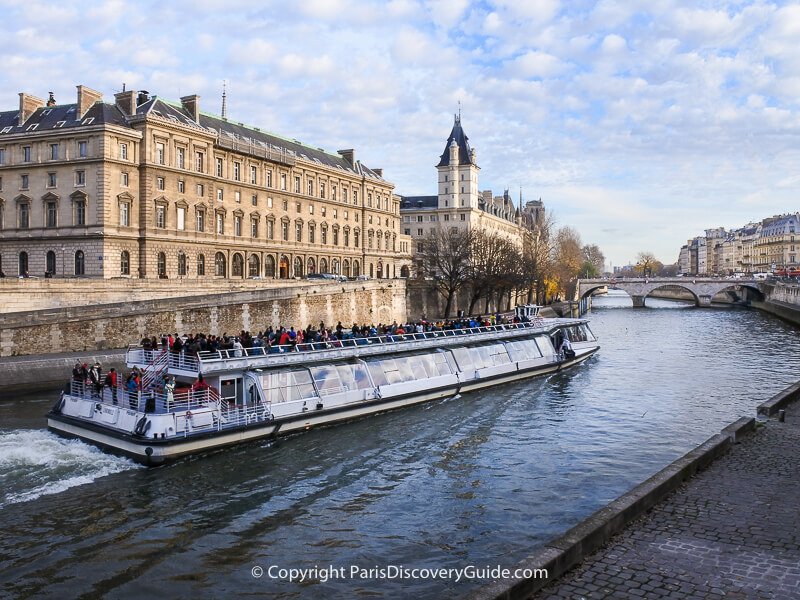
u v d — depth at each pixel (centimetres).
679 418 3042
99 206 6072
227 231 7494
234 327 4997
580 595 1029
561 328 4900
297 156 8812
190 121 7138
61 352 3912
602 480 2133
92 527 1741
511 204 18612
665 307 13425
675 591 1041
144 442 2216
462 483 2120
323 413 2805
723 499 1466
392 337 3450
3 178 6456
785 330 7675
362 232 10250
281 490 2052
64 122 6362
